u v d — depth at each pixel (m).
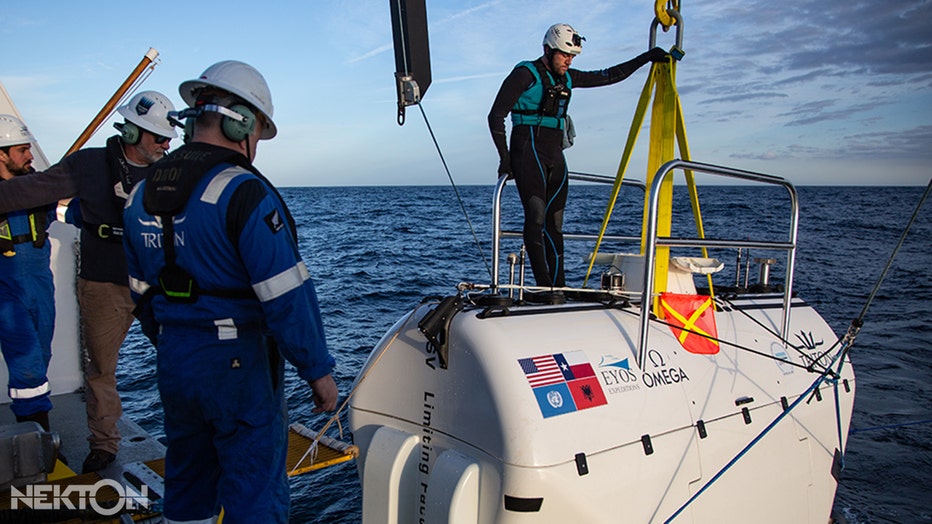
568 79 3.77
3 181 3.24
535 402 2.57
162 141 3.47
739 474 3.31
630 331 3.16
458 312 2.87
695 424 3.12
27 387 3.82
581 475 2.59
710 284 3.72
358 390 3.29
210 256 2.06
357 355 10.45
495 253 3.52
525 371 2.63
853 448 6.69
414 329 3.03
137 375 8.98
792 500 3.65
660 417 2.97
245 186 2.05
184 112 2.25
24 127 3.87
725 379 3.39
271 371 2.26
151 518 2.97
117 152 3.43
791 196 3.82
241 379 2.13
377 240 30.52
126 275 3.52
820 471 3.86
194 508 2.36
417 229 36.59
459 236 31.89
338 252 25.98
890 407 7.89
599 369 2.86
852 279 17.23
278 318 2.06
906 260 21.28
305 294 2.10
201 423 2.24
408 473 2.93
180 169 2.09
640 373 3.00
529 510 2.50
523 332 2.80
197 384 2.11
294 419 7.46
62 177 3.34
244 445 2.16
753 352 3.61
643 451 2.84
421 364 2.95
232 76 2.24
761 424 3.47
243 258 2.04
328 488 6.05
